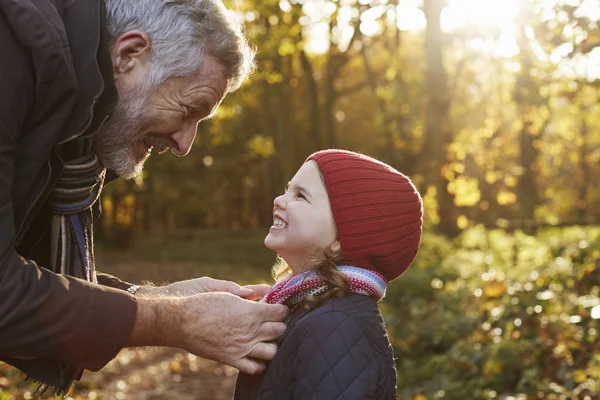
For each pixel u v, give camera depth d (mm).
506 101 26656
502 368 5363
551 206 42250
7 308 1896
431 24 18891
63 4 2160
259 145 27922
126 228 30750
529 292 6215
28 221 2160
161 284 2744
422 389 5746
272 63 25000
